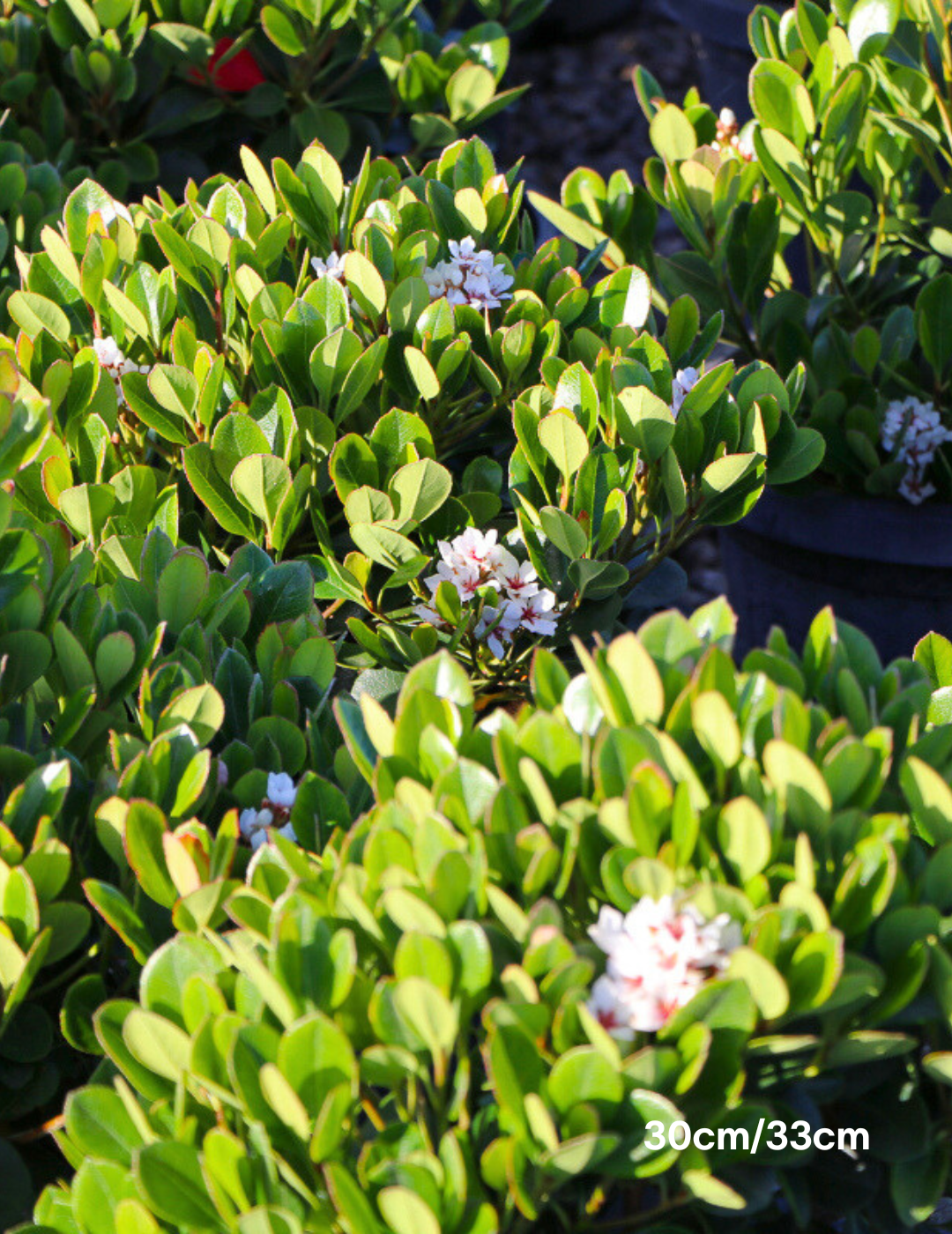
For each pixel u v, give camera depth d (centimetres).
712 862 111
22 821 117
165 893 117
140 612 126
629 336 135
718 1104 109
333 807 118
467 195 140
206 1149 109
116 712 124
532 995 108
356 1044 111
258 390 139
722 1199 109
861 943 111
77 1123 113
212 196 144
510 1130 109
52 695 125
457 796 113
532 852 111
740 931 109
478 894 110
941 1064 109
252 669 126
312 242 142
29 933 114
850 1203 113
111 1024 113
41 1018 118
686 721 113
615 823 111
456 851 110
